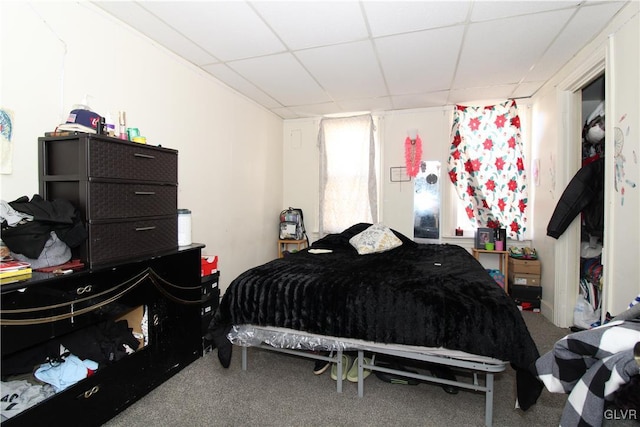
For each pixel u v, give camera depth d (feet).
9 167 4.67
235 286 6.07
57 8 5.30
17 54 4.76
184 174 8.20
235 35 6.98
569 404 3.11
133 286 5.26
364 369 6.00
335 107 12.34
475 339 4.51
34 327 3.81
